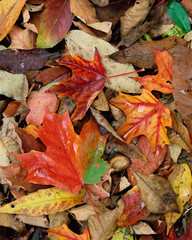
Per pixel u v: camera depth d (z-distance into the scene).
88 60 0.73
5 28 0.73
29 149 0.74
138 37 0.75
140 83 0.74
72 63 0.73
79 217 0.74
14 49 0.74
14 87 0.74
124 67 0.75
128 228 0.74
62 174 0.72
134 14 0.75
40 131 0.71
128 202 0.74
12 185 0.73
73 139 0.72
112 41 0.77
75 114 0.72
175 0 0.76
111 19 0.75
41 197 0.72
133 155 0.75
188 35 0.76
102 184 0.75
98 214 0.74
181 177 0.75
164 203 0.74
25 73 0.75
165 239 0.76
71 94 0.73
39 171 0.71
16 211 0.72
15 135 0.75
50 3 0.74
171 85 0.74
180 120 0.75
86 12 0.74
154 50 0.73
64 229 0.73
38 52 0.75
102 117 0.74
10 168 0.72
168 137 0.76
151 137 0.74
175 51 0.73
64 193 0.73
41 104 0.75
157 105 0.74
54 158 0.72
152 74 0.77
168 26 0.77
